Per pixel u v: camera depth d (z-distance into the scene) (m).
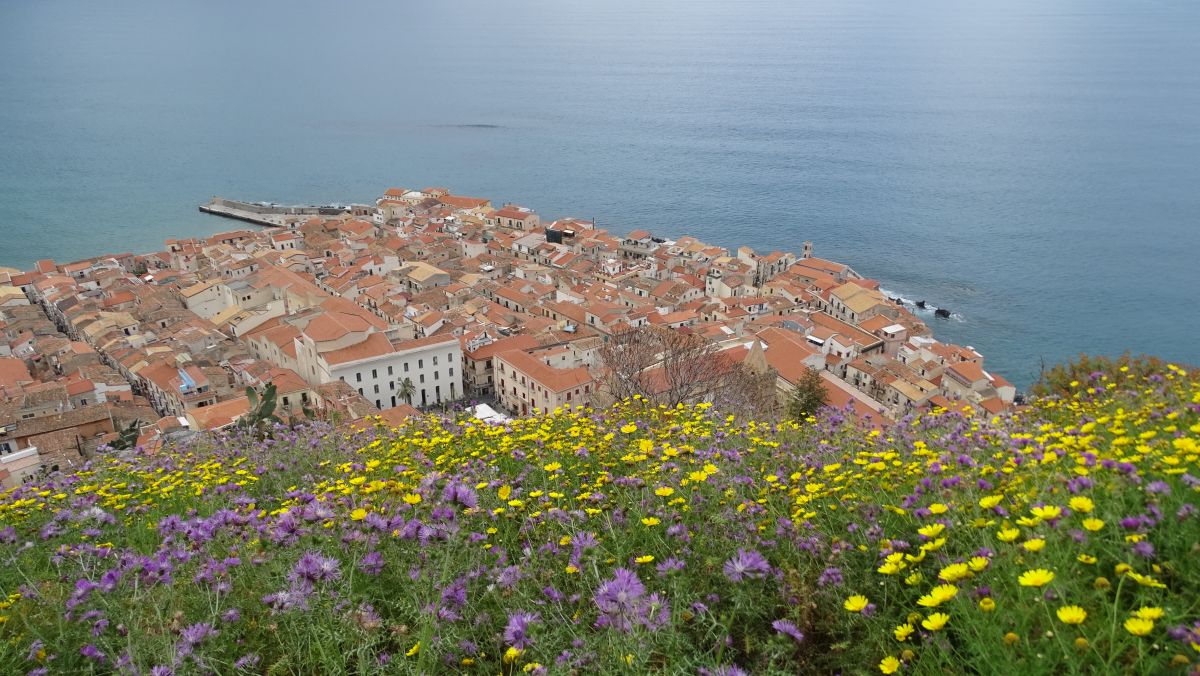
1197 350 82.50
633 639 4.66
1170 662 3.86
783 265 110.94
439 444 12.08
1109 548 5.07
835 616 5.60
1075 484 5.71
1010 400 61.34
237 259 98.31
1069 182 165.00
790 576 5.91
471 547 6.86
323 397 53.06
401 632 5.55
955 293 102.19
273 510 9.79
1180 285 102.06
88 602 6.46
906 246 125.19
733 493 7.47
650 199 165.50
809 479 8.55
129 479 13.46
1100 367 22.17
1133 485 5.91
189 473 13.13
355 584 6.34
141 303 86.38
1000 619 4.55
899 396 61.97
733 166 197.88
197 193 165.62
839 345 71.31
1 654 5.86
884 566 5.32
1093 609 4.50
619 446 10.88
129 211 148.75
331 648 5.42
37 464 36.09
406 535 6.43
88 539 8.79
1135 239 123.00
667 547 6.79
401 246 112.50
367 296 88.88
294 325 71.69
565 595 6.12
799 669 5.20
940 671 4.41
